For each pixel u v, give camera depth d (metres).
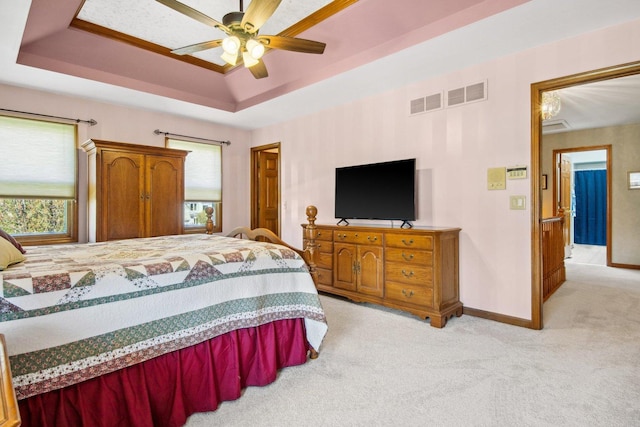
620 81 3.71
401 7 2.70
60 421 1.38
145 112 4.53
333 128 4.45
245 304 2.00
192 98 4.24
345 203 4.06
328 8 2.90
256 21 2.17
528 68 2.90
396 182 3.55
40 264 1.70
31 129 3.64
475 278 3.24
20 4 2.15
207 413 1.77
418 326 2.99
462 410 1.76
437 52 2.95
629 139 5.61
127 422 1.54
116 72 3.60
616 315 3.24
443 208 3.44
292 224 5.05
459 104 3.31
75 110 3.95
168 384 1.69
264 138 5.50
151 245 2.52
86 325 1.46
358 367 2.23
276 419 1.70
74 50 3.23
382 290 3.42
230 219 5.52
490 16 2.40
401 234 3.25
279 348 2.19
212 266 1.91
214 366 1.85
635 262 5.57
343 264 3.80
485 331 2.86
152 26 3.16
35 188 3.65
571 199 7.22
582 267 5.76
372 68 3.27
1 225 3.58
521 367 2.21
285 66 3.76
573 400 1.84
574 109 4.78
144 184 3.92
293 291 2.27
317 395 1.91
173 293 1.73
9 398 0.72
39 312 1.35
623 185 5.66
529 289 2.93
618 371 2.15
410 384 2.02
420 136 3.60
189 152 4.73
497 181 3.09
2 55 2.85
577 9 2.30
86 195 3.97
